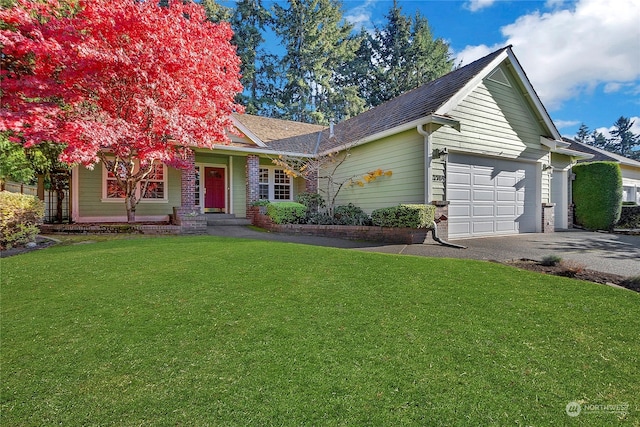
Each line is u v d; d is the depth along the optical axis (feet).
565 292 12.85
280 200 51.78
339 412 6.42
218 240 25.68
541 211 36.60
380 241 27.91
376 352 8.67
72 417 6.37
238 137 45.01
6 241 22.62
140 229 32.50
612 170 39.78
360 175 37.81
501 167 33.81
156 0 28.50
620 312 10.99
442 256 20.65
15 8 23.27
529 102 35.06
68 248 22.36
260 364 8.16
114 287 13.84
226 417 6.31
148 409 6.58
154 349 8.96
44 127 23.72
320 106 102.17
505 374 7.68
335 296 12.70
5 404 6.75
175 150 36.19
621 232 36.35
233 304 12.02
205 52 29.53
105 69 24.53
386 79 109.40
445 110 28.22
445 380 7.44
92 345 9.19
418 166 29.71
